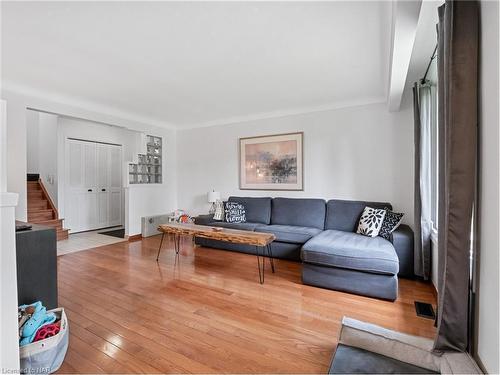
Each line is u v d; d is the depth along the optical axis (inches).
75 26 78.7
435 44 90.8
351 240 116.0
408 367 44.1
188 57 98.8
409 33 66.4
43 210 195.9
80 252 160.1
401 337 49.8
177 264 137.4
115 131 249.6
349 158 153.9
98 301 94.9
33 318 59.2
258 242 115.6
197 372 60.2
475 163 40.0
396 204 141.6
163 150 218.4
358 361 45.8
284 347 69.1
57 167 209.0
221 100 153.0
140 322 81.0
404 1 55.5
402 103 139.0
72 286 108.0
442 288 46.6
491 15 35.7
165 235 207.6
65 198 213.3
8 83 125.6
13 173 130.3
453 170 41.1
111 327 78.2
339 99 149.8
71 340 71.8
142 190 202.7
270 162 180.4
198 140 216.1
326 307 90.8
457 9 40.2
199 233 132.6
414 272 114.0
